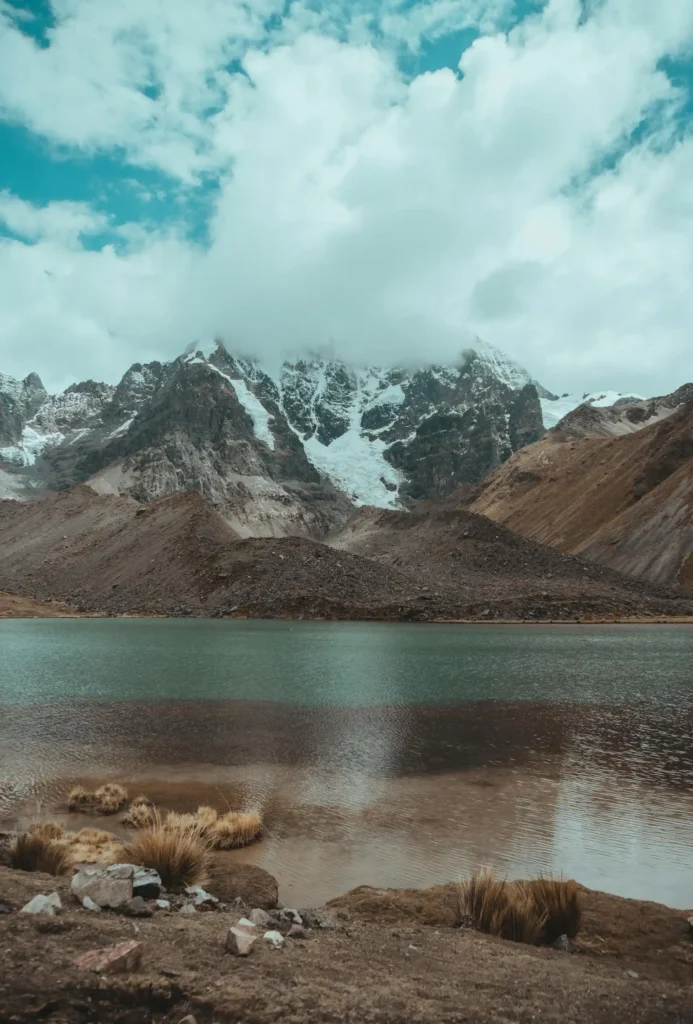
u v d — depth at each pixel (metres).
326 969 6.59
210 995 5.48
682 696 39.12
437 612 115.75
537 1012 5.95
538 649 68.25
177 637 80.19
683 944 9.41
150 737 27.67
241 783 21.22
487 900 9.83
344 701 36.97
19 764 23.14
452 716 32.78
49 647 67.88
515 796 19.80
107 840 14.48
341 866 14.41
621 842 15.91
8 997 4.93
